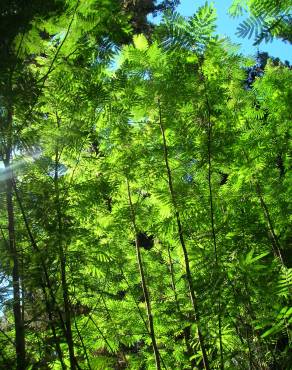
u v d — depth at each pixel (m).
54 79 3.97
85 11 3.36
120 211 5.28
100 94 4.15
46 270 3.17
